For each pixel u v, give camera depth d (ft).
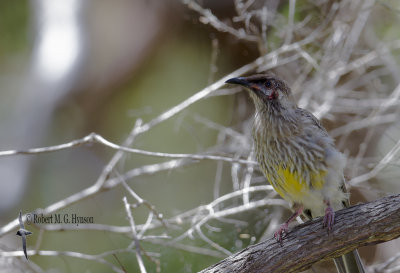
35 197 48.75
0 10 61.72
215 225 35.96
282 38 38.40
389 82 42.50
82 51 52.34
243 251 23.41
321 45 38.06
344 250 22.66
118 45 51.01
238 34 35.40
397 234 21.91
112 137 50.83
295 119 25.86
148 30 49.06
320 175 25.58
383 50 39.37
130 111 44.75
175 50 47.65
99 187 33.12
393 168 35.94
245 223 31.96
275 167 26.35
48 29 55.06
